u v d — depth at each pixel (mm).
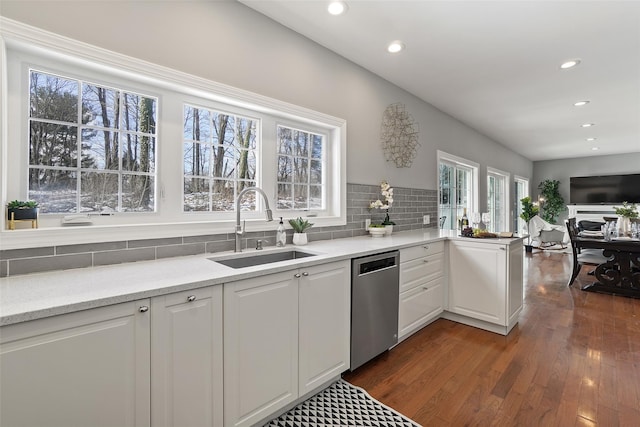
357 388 1863
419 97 3838
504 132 5594
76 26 1428
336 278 1869
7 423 883
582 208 8281
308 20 2260
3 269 1273
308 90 2492
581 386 1878
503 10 2141
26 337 901
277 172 2408
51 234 1373
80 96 1541
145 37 1638
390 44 2596
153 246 1685
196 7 1840
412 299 2518
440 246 2891
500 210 7012
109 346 1050
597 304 3408
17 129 1362
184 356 1223
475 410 1670
